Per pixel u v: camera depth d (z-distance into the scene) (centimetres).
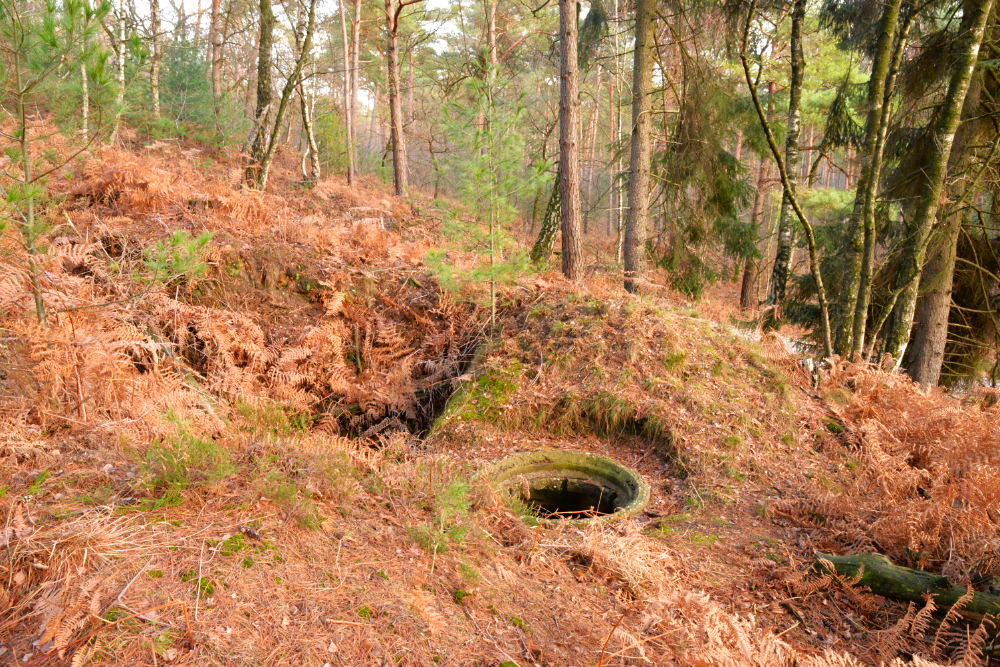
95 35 333
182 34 1543
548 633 271
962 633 314
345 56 1398
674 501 474
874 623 338
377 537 298
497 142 645
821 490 482
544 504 491
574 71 778
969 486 395
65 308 372
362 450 390
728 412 565
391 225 1019
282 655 206
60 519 238
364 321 682
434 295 727
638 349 614
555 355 625
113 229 609
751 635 283
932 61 869
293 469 329
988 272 904
